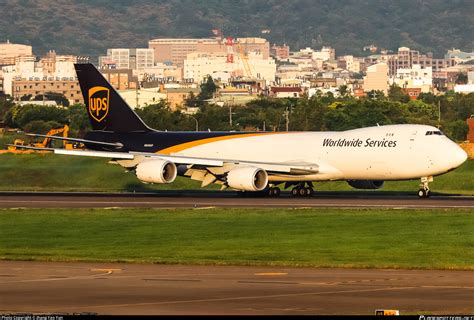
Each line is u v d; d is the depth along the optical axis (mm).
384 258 134875
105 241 156750
